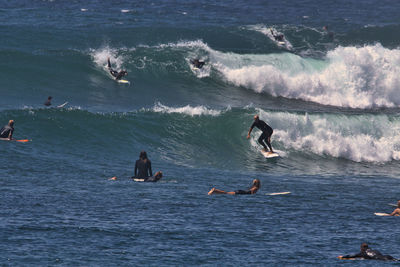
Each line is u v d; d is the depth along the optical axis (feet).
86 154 255.50
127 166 243.40
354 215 173.99
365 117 328.29
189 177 231.91
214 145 296.10
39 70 367.25
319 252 131.34
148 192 191.52
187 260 120.98
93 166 234.99
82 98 341.82
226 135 304.71
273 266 119.44
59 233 135.44
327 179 252.42
